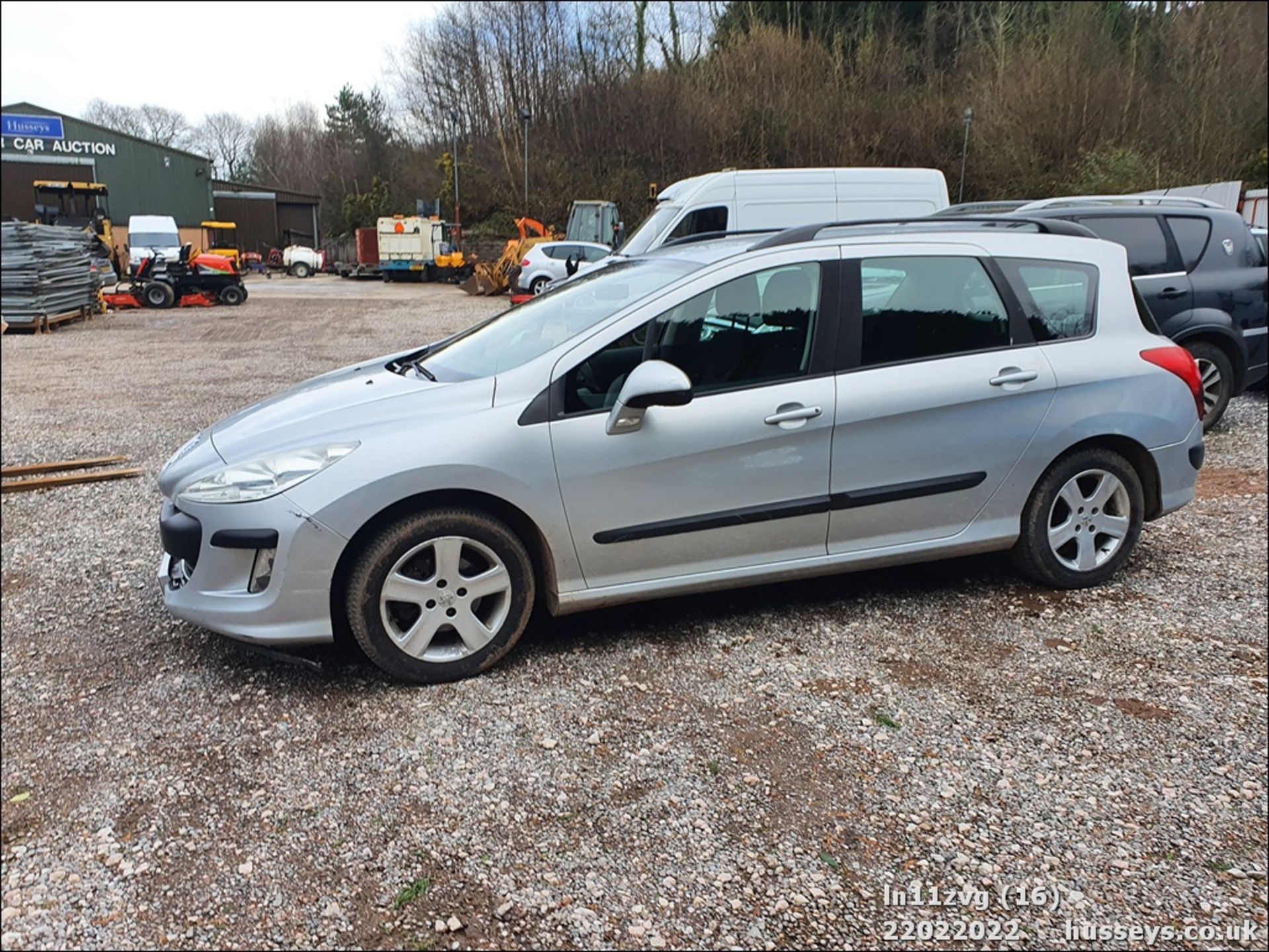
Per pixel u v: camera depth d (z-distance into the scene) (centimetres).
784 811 263
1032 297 396
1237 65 2619
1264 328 717
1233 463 641
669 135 3788
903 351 375
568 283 454
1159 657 351
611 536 344
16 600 431
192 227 4491
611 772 281
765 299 362
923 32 3588
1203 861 242
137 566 474
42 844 254
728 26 3972
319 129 7056
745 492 356
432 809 265
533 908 228
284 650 347
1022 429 387
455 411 333
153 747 300
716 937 218
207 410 938
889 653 356
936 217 427
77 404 979
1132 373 403
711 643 366
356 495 315
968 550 396
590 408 341
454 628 336
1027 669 343
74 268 1922
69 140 4109
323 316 2066
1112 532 413
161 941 219
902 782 276
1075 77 2769
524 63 4109
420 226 3550
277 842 253
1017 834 253
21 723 317
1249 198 1714
